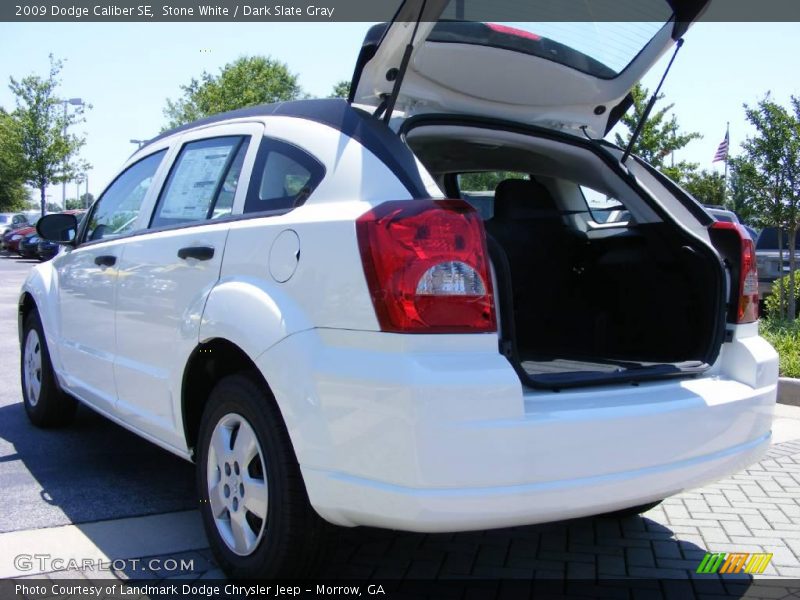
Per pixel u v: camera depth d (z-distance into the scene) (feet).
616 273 13.19
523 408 8.38
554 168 13.65
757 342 11.18
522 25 10.90
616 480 8.81
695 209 11.90
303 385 8.88
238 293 10.07
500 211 14.19
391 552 11.91
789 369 22.99
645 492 9.10
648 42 11.71
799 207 31.94
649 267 12.44
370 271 8.50
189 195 12.59
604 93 12.32
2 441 17.29
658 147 49.65
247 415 9.93
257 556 9.84
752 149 32.45
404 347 8.23
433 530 8.17
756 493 14.88
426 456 8.00
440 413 8.02
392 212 8.57
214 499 10.71
